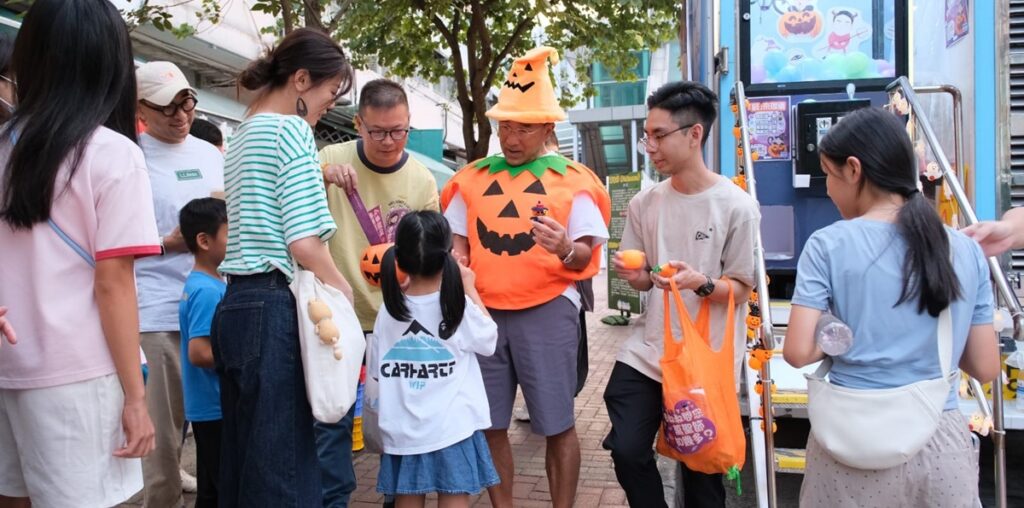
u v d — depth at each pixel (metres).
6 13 6.06
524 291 3.21
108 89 2.04
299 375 2.38
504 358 3.29
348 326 2.38
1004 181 4.16
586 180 3.37
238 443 2.40
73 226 1.99
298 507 2.35
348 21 9.21
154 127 3.57
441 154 16.30
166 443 3.34
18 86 2.04
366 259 3.31
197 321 2.90
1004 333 3.79
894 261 2.09
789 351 2.19
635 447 2.93
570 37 11.48
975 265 2.16
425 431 2.89
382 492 2.97
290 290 2.40
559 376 3.24
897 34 4.54
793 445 4.68
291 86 2.53
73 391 1.99
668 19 10.55
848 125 2.22
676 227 3.02
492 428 3.30
